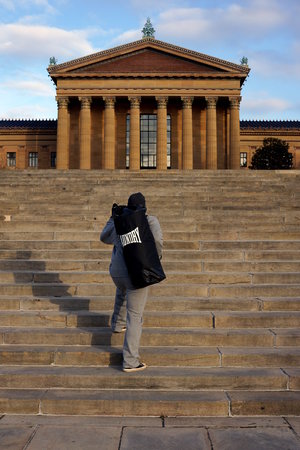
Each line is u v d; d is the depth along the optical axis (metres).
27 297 7.37
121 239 5.39
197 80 47.28
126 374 5.46
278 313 6.83
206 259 8.73
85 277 7.91
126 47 47.16
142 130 51.47
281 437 4.50
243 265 8.29
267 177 19.47
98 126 50.97
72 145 50.88
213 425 4.78
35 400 5.09
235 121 47.03
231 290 7.41
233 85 47.09
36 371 5.59
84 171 22.17
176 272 8.17
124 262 5.52
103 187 16.12
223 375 5.44
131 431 4.62
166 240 9.62
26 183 17.31
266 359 5.78
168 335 6.17
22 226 10.38
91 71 48.03
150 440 4.42
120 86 47.28
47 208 12.91
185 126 47.00
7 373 5.50
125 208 5.56
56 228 10.39
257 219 11.41
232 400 5.05
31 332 6.28
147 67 47.81
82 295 7.53
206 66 47.47
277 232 9.91
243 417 5.00
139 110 47.69
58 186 16.06
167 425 4.77
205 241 9.42
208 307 7.01
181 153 50.69
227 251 8.86
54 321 6.66
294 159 57.22
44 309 7.08
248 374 5.46
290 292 7.43
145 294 5.57
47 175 20.97
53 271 8.34
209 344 6.18
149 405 5.04
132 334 5.50
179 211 12.05
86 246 9.36
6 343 6.26
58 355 5.86
